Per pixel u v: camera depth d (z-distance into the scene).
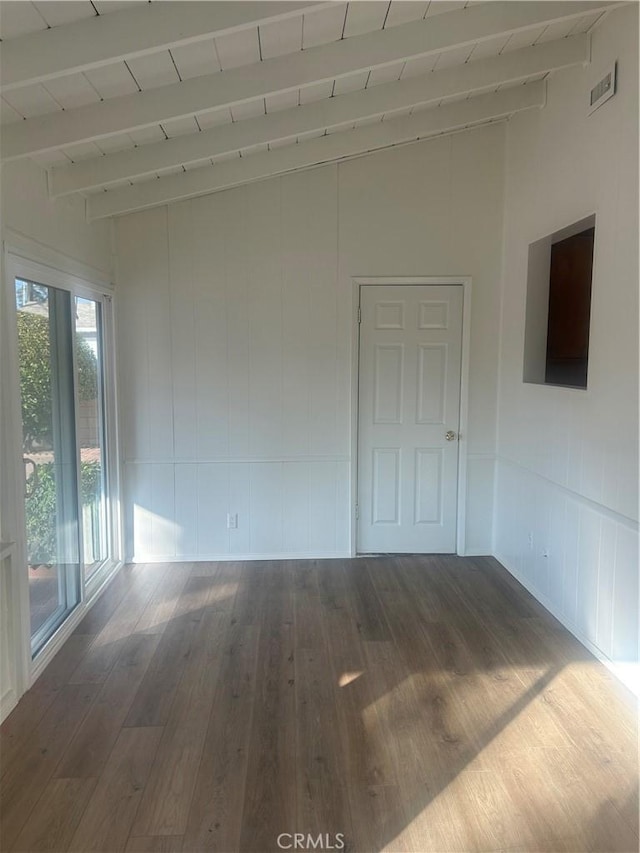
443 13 2.54
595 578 2.91
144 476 4.26
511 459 4.04
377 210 4.11
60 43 2.02
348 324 4.20
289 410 4.25
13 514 2.54
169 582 3.94
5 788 2.05
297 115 3.15
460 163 4.10
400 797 2.00
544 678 2.74
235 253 4.11
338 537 4.35
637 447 2.53
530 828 1.88
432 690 2.65
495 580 3.96
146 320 4.13
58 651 3.01
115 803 1.98
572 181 3.12
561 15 2.55
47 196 2.95
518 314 3.89
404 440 4.34
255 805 1.97
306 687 2.67
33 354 2.88
